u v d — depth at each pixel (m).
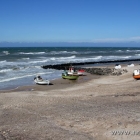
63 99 19.69
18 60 65.44
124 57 92.50
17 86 28.86
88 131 11.59
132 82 28.92
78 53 112.88
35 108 16.64
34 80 31.73
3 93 23.08
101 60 76.06
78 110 15.59
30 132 11.69
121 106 16.45
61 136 11.02
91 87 27.27
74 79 34.44
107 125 12.03
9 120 13.91
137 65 54.16
